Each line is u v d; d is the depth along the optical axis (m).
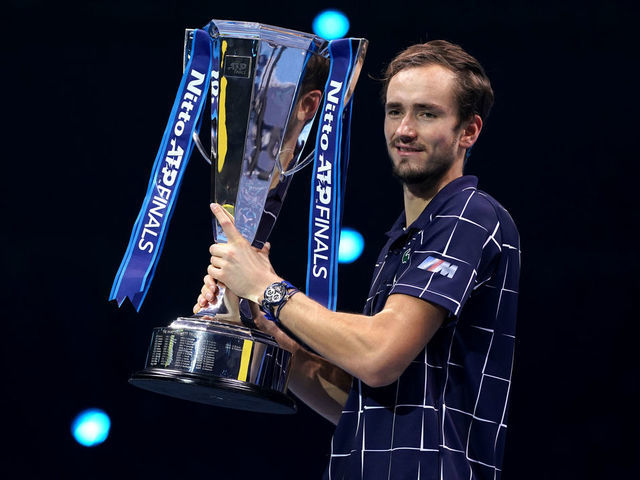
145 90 11.05
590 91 10.41
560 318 10.42
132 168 11.06
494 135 10.57
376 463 4.71
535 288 10.48
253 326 5.20
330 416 5.70
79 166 11.08
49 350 10.87
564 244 10.48
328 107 5.24
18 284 10.97
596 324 10.36
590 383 10.29
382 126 10.79
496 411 4.89
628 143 10.39
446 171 5.03
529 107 10.50
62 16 10.88
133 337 10.91
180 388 5.03
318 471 10.62
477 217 4.82
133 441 10.70
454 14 10.38
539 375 10.38
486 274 4.84
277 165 5.23
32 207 11.05
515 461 10.27
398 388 4.77
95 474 10.65
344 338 4.59
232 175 5.20
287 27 10.53
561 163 10.49
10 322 10.90
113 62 11.03
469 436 4.80
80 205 11.05
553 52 10.41
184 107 5.31
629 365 10.26
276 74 5.22
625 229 10.41
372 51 10.57
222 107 5.22
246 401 5.05
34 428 10.72
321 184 5.20
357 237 10.68
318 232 5.17
